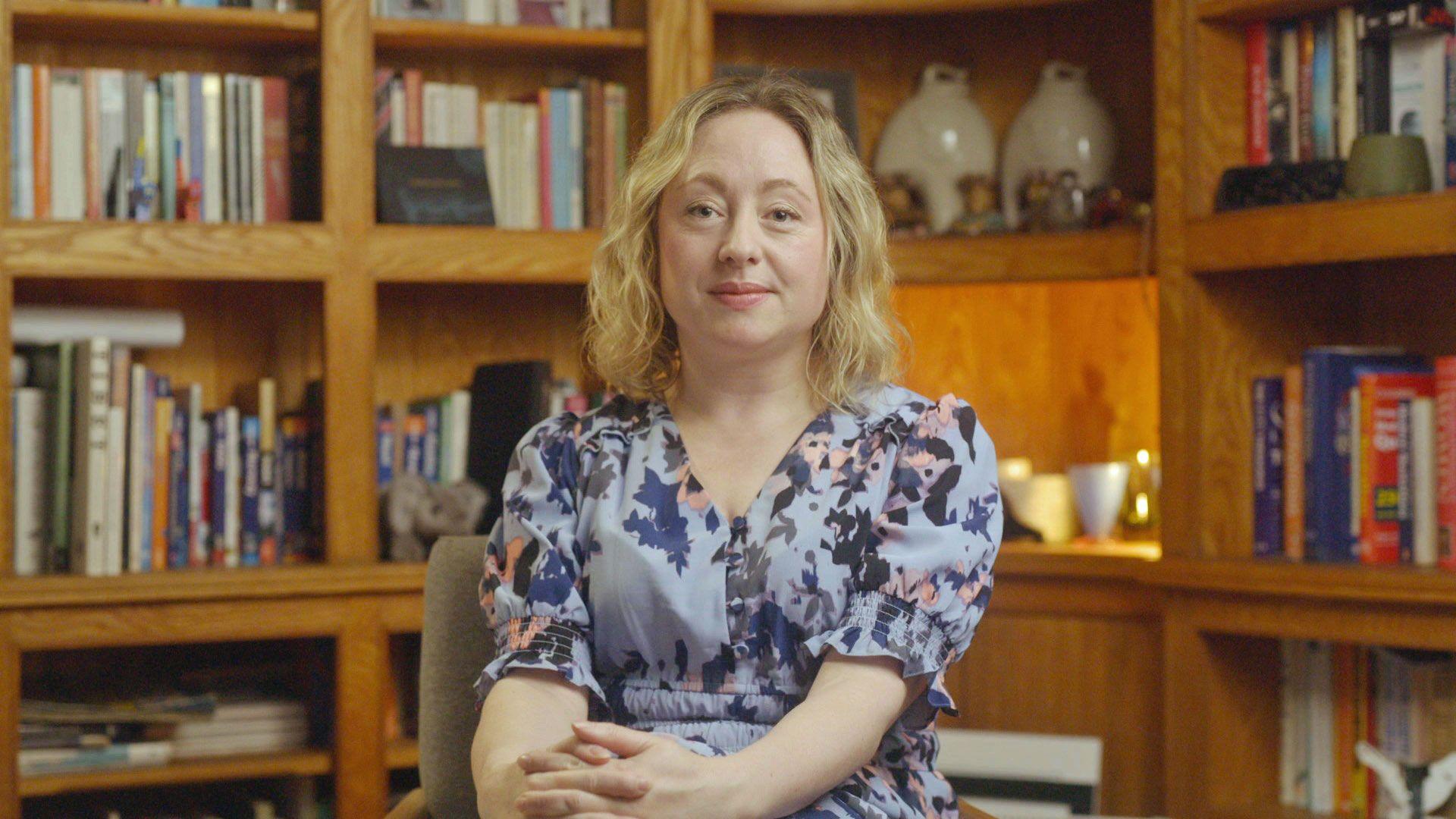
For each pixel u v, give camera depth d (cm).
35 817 243
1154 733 250
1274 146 241
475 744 125
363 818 236
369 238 241
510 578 136
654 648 129
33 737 229
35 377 242
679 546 130
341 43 240
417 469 260
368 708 236
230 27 244
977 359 295
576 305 288
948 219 273
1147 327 284
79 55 258
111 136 239
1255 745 245
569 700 129
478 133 260
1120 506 273
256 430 247
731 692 128
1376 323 256
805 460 132
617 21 271
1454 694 226
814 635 127
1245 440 244
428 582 151
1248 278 245
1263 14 237
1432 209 211
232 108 245
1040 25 289
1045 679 258
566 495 137
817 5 260
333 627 235
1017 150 271
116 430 232
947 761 238
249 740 243
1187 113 239
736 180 132
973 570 130
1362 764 235
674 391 145
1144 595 250
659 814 110
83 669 260
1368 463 223
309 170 249
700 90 138
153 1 245
